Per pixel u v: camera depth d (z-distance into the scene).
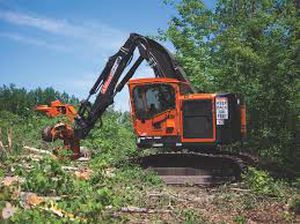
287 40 19.19
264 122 18.97
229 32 20.34
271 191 13.23
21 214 8.18
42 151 17.45
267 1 20.48
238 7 22.30
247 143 18.83
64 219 8.54
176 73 16.53
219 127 15.65
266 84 18.59
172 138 15.84
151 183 14.42
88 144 19.84
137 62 16.84
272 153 18.61
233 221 10.49
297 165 17.80
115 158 17.12
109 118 23.45
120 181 13.62
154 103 15.97
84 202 9.53
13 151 16.59
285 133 18.61
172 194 12.77
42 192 10.20
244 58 18.86
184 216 10.46
